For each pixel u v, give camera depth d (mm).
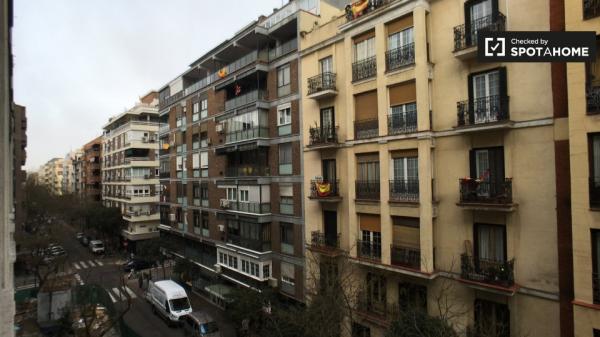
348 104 15617
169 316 22328
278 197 20562
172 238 33625
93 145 65250
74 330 19359
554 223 10273
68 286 25484
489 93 11695
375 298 14984
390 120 13992
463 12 12172
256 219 21141
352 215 15422
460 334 11953
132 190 44625
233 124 23641
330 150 17156
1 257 2680
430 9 13133
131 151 46125
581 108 9266
